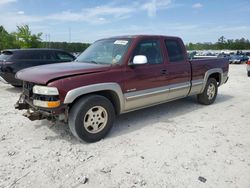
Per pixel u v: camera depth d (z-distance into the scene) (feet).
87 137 12.81
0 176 9.75
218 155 11.75
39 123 15.88
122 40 15.56
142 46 15.34
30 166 10.54
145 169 10.43
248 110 20.08
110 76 13.38
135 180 9.59
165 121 16.87
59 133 14.29
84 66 13.69
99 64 14.32
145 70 15.15
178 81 17.66
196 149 12.37
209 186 9.25
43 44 126.00
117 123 16.34
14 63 26.84
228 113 19.08
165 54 16.78
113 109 13.82
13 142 12.96
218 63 21.79
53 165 10.66
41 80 11.89
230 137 14.05
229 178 9.80
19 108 13.50
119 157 11.47
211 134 14.47
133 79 14.48
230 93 28.22
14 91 27.50
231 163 10.98
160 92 16.33
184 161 11.12
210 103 21.80
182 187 9.18
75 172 10.13
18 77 14.10
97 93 13.62
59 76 11.92
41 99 12.02
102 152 11.98
